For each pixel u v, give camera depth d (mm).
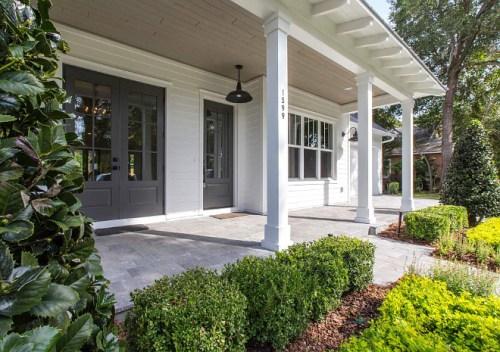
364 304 2219
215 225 4758
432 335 1375
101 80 4398
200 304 1383
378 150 13086
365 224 5105
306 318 1814
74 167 934
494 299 1831
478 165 5348
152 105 4988
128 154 4703
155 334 1280
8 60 792
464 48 10750
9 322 640
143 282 2324
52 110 934
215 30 4133
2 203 721
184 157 5398
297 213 6469
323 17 3898
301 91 7230
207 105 5832
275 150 3389
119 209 4602
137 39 4398
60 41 1045
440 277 2266
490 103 13102
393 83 5980
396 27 12078
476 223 5312
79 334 766
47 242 879
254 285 1692
